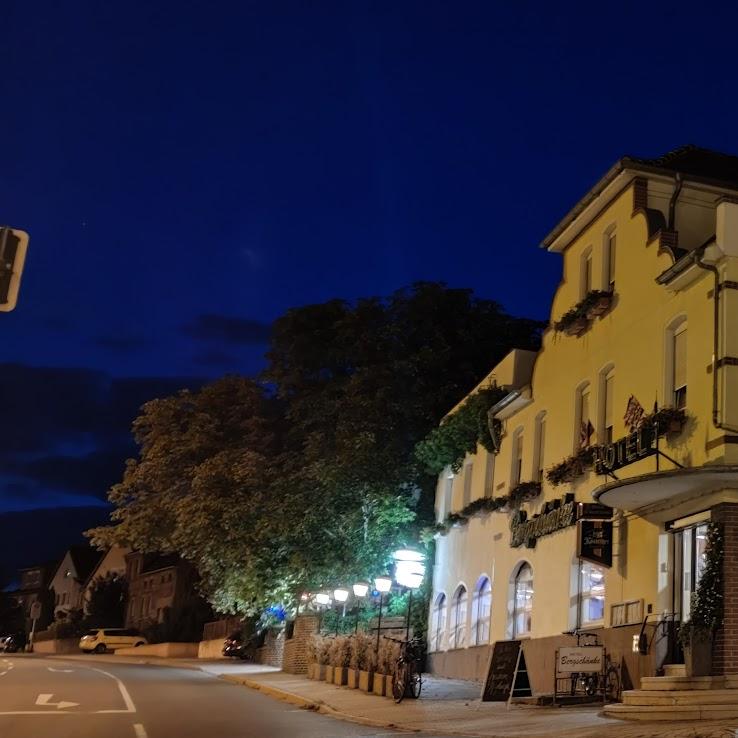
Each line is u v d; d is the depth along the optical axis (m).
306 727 15.27
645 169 19.22
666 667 15.55
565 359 21.75
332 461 31.12
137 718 16.28
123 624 71.69
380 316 36.50
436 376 33.81
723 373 15.20
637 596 16.97
